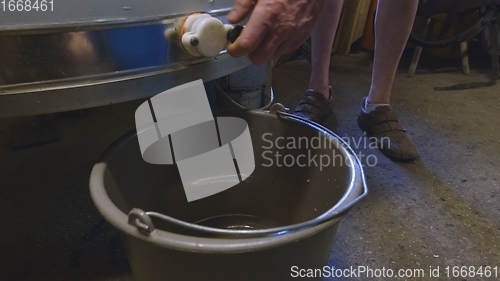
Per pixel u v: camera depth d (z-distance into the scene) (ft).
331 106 4.12
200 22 1.58
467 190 3.16
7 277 2.22
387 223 2.74
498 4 5.26
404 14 3.18
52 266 2.31
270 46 1.59
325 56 3.72
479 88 5.44
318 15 1.72
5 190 2.96
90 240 2.52
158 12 1.60
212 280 1.57
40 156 3.41
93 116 4.10
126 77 1.65
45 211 2.76
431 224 2.76
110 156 1.94
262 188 2.63
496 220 2.82
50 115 3.89
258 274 1.55
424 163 3.53
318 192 2.30
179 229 2.26
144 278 1.78
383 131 3.65
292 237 1.40
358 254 2.46
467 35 5.45
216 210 2.69
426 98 5.02
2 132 3.72
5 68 1.44
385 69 3.58
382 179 3.25
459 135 4.07
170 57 1.73
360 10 6.34
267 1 1.50
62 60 1.50
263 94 3.67
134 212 1.41
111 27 1.52
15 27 1.37
